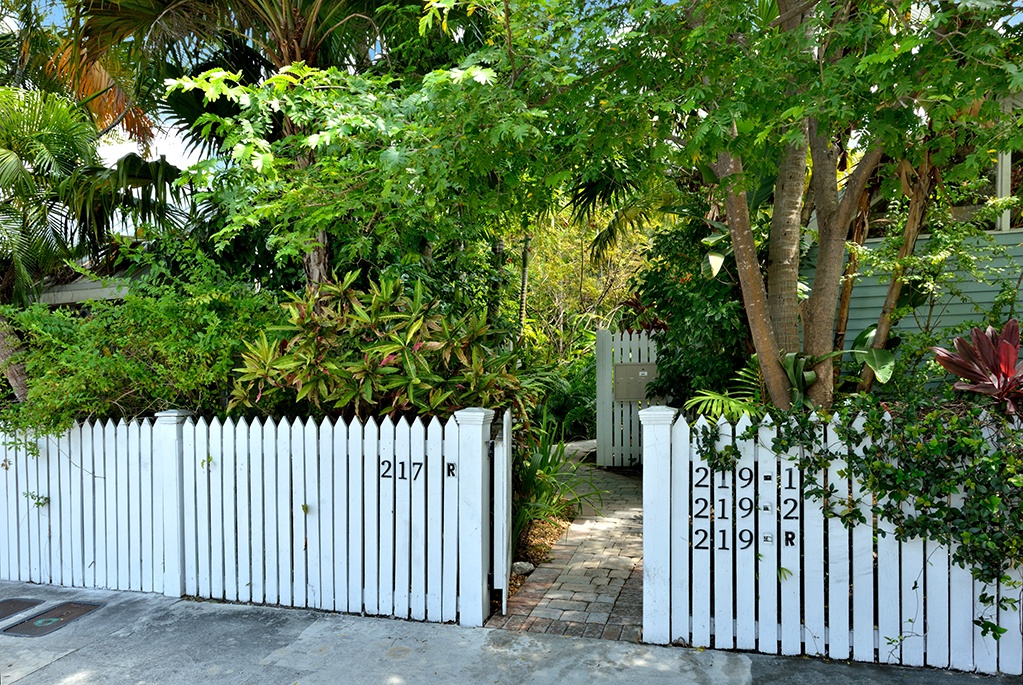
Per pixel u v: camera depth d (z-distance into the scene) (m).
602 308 19.69
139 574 5.83
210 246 7.82
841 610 4.42
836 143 6.30
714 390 8.80
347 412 6.01
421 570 5.13
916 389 6.80
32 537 6.16
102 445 5.95
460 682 4.17
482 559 5.01
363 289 7.98
